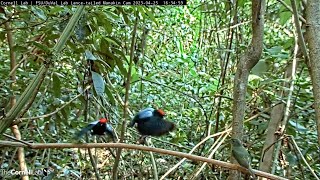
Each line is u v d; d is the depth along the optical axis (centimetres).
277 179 132
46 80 241
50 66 171
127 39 348
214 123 350
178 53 571
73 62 246
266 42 362
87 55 198
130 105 364
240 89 138
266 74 267
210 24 465
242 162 130
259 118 276
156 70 476
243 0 295
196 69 501
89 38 249
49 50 162
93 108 291
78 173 296
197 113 380
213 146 229
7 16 237
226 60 353
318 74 118
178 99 430
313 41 119
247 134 274
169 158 307
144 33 342
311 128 277
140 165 282
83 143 138
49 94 269
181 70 514
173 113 388
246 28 356
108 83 279
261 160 206
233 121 139
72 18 170
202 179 272
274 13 306
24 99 157
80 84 247
